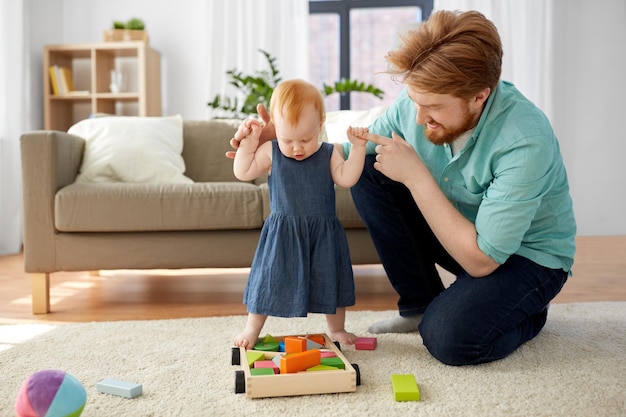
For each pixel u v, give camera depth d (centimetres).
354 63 498
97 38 479
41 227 212
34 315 210
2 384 132
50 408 100
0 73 374
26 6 401
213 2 456
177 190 217
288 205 151
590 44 459
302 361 130
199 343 163
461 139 147
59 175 219
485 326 140
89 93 441
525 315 146
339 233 155
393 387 125
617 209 464
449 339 141
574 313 198
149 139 263
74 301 233
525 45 448
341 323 162
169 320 190
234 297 240
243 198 217
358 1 471
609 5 456
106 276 290
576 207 465
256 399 123
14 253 376
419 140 159
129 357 151
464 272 155
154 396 125
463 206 156
